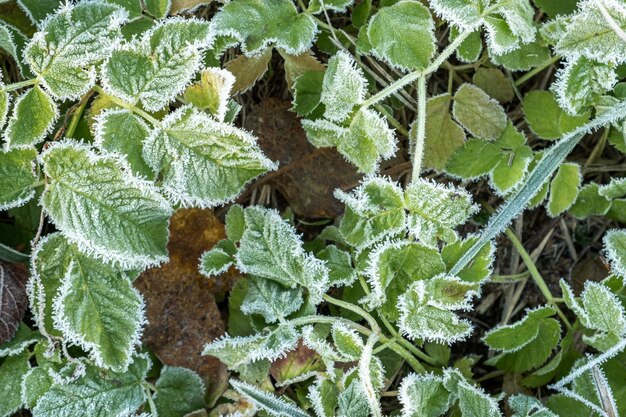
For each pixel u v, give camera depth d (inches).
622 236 19.0
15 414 19.0
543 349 19.1
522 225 20.1
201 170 18.2
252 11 18.5
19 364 18.5
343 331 18.4
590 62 18.6
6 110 17.9
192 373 19.0
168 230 18.5
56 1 18.5
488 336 19.0
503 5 18.4
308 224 19.8
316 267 18.6
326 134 18.9
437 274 18.6
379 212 18.6
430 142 19.4
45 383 18.4
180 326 19.1
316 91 19.1
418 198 18.4
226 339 18.5
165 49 17.9
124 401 18.6
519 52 19.1
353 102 18.4
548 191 20.1
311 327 18.6
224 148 18.1
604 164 20.1
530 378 19.3
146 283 19.1
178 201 18.4
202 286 19.2
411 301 18.5
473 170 19.3
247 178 18.3
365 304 18.8
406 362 19.5
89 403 18.4
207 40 17.9
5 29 18.0
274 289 18.8
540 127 19.4
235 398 18.9
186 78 17.9
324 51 19.4
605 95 18.8
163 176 18.2
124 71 17.9
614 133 19.4
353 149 18.8
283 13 18.6
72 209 18.0
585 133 19.4
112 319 18.3
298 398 19.0
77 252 18.3
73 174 17.9
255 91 20.0
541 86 20.0
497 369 19.7
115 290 18.3
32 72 18.1
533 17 19.4
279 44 18.6
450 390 18.6
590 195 19.4
